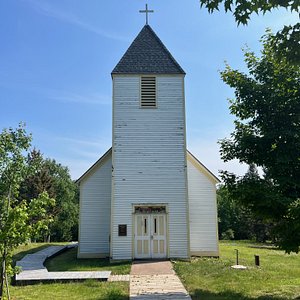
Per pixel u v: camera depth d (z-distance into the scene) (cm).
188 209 2053
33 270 1628
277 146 1095
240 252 2545
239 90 1163
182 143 2098
